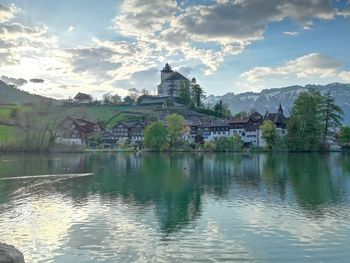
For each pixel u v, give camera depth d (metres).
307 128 183.12
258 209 47.72
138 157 167.75
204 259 30.77
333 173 87.62
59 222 42.06
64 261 30.42
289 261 30.39
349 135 191.38
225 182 73.38
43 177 86.19
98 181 77.88
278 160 132.12
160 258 30.94
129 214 45.62
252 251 32.41
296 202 52.03
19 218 44.06
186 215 44.84
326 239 35.38
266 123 198.00
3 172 98.19
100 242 34.81
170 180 77.94
